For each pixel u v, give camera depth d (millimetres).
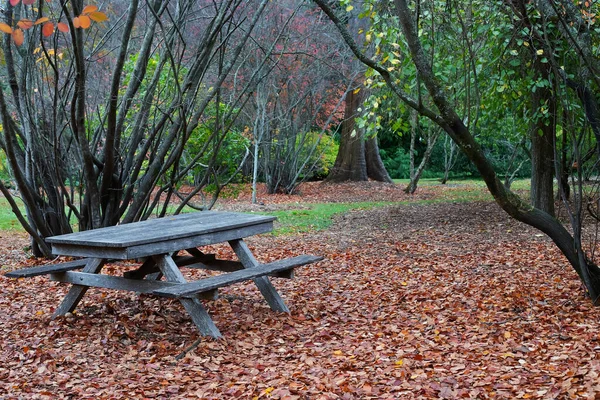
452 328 5262
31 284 7531
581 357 4309
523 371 4090
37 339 5160
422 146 33562
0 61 9969
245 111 20016
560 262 8148
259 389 3967
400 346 4797
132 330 5418
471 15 7566
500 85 8633
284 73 18094
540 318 5477
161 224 5855
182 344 5000
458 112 10891
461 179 32094
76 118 8539
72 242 4938
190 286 4871
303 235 12359
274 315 5848
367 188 24609
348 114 25188
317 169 24688
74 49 7633
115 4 13039
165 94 10617
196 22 15023
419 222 13812
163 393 3961
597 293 5844
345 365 4332
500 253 9180
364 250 10094
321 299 6570
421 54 5289
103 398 3895
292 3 17938
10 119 9086
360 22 17781
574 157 6285
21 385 4164
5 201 19609
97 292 6945
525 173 30094
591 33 6820
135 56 12781
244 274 5379
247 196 21859
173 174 9469
